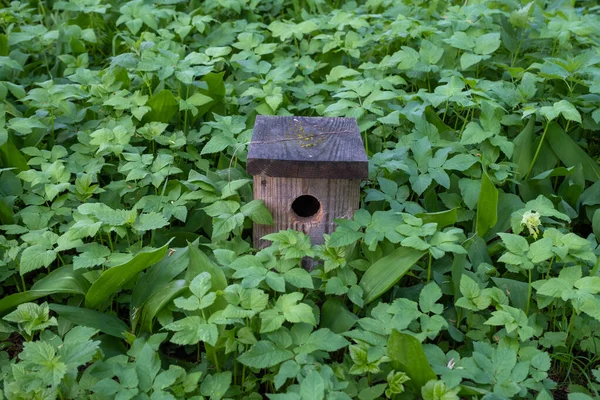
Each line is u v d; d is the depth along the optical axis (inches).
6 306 58.2
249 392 56.1
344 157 58.6
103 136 66.3
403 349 53.2
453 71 73.9
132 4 81.5
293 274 56.2
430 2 86.9
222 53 73.8
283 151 59.3
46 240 59.0
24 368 52.5
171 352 59.3
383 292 58.6
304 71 77.1
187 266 59.7
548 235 57.9
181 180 68.1
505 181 68.7
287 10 90.8
